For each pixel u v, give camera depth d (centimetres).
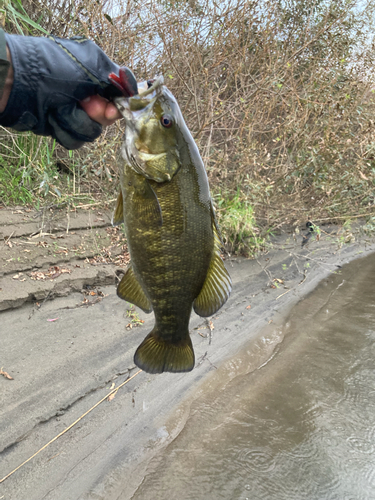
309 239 192
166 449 73
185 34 154
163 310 50
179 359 53
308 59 182
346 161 180
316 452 75
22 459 66
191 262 48
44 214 136
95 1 140
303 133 162
